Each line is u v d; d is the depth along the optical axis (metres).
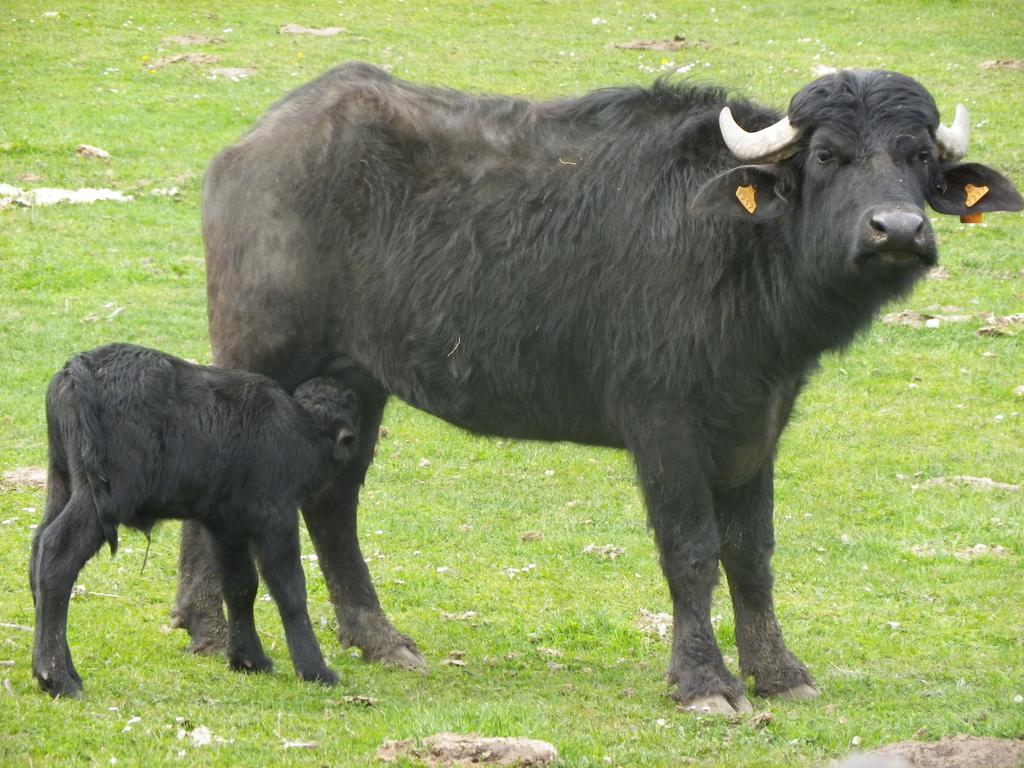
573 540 29.81
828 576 27.95
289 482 20.08
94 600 24.34
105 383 18.86
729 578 21.44
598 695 20.56
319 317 22.05
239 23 79.94
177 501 19.34
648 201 20.31
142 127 62.03
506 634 24.03
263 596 25.41
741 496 21.11
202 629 21.94
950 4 83.69
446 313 21.09
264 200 22.00
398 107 22.17
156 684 19.88
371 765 16.55
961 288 47.22
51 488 19.39
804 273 19.12
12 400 36.72
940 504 32.28
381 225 21.53
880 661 22.98
